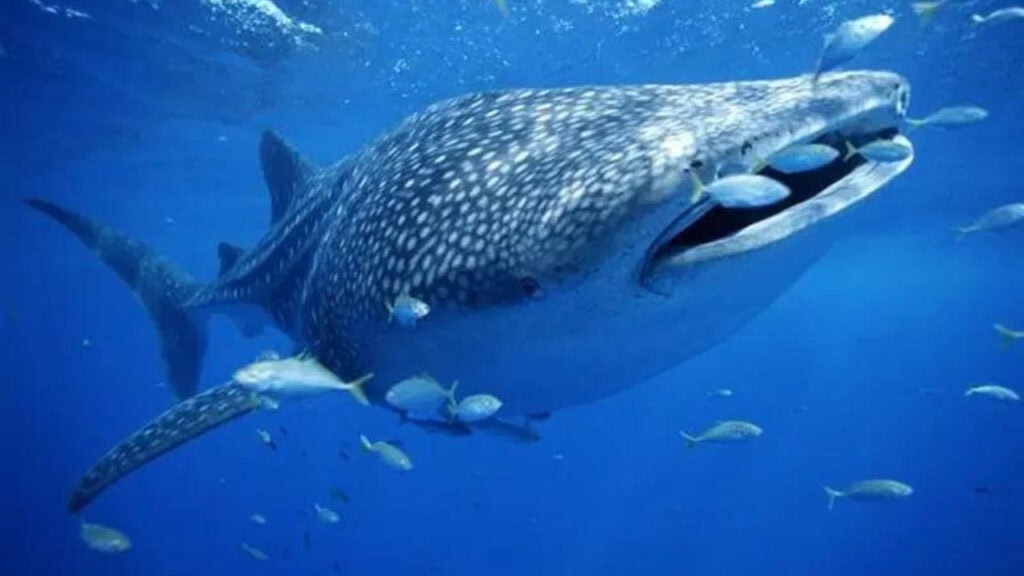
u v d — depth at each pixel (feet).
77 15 50.06
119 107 65.98
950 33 48.19
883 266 133.59
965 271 141.18
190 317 29.37
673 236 10.20
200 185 90.53
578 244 10.35
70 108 66.33
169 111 66.90
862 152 10.41
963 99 59.82
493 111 13.98
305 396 14.33
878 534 180.24
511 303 11.50
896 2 44.39
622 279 10.43
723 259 9.87
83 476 15.20
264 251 23.07
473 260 11.62
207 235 120.47
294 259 20.51
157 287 30.32
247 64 57.06
